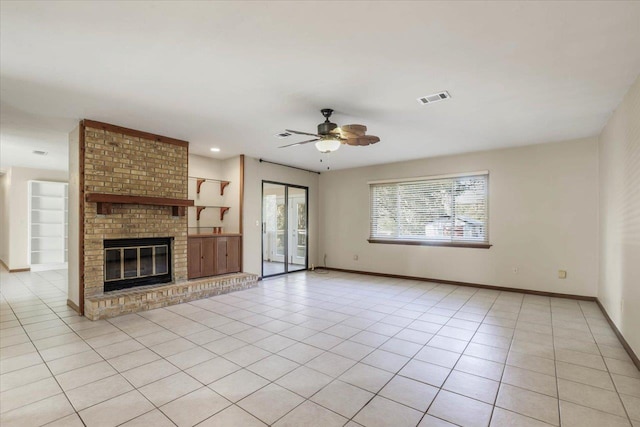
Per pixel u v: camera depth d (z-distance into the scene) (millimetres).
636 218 2840
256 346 3080
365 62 2557
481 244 5570
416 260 6352
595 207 4695
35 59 2514
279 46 2328
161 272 4809
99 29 2117
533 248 5160
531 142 5016
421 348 3049
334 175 7664
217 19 2010
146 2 1841
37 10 1907
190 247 5254
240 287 5508
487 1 1820
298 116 3836
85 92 3145
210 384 2373
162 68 2666
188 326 3646
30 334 3377
